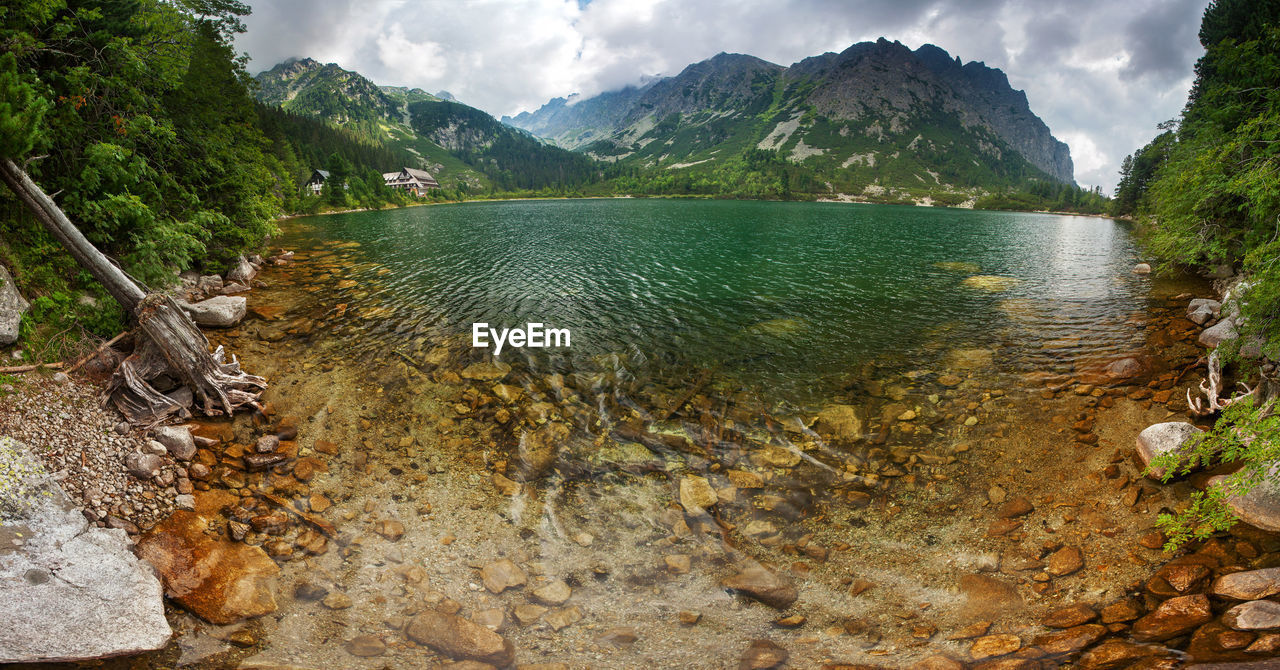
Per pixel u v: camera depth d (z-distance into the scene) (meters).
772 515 8.58
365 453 10.03
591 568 7.44
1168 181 24.20
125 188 14.88
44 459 8.10
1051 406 12.12
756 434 11.09
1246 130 14.17
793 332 18.33
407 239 45.12
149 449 9.18
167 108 20.03
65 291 12.61
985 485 9.25
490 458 10.03
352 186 125.50
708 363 15.21
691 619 6.56
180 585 6.62
